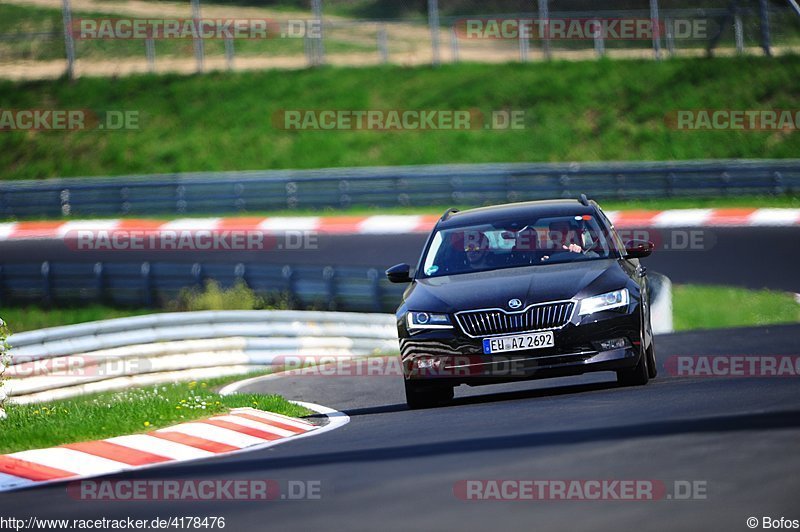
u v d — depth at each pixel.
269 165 134.00
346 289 75.31
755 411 22.58
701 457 17.91
